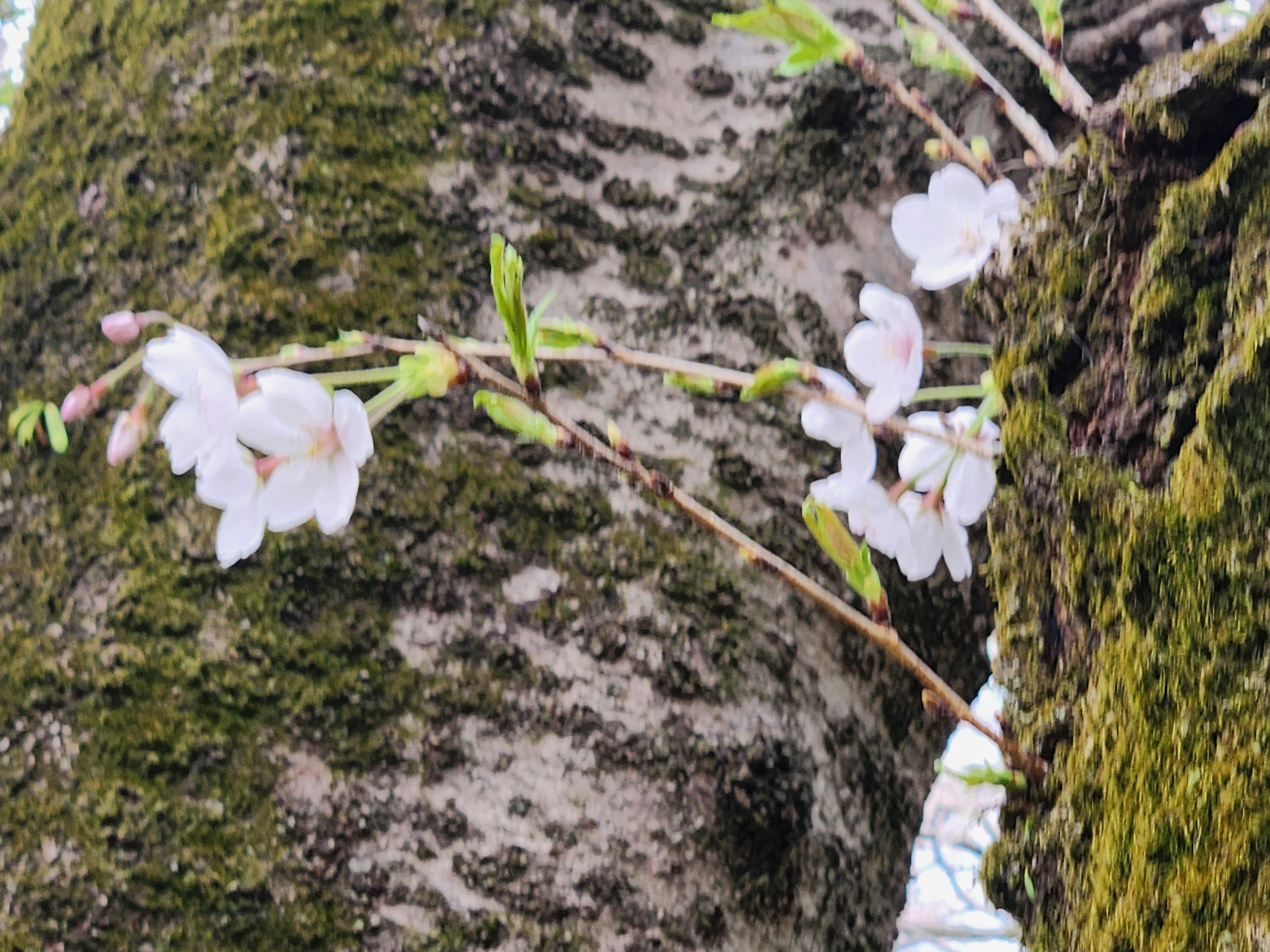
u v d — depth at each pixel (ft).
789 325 3.28
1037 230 2.82
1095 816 2.74
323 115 3.17
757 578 3.17
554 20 3.30
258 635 3.01
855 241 3.35
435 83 3.21
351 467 2.86
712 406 3.22
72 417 2.97
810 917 3.11
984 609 3.36
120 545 3.03
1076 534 2.77
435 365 2.86
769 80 3.38
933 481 3.11
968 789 3.03
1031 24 3.45
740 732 3.10
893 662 3.26
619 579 3.11
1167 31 3.46
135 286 3.13
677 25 3.37
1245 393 2.67
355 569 3.04
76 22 3.28
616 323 3.23
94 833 2.94
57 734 2.98
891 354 3.01
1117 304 2.77
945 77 3.39
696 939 3.03
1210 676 2.65
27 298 3.15
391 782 3.00
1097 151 2.79
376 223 3.15
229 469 2.86
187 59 3.19
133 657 2.99
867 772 3.21
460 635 3.05
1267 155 2.70
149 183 3.15
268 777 2.98
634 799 3.05
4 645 3.02
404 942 2.96
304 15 3.20
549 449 3.13
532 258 3.21
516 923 2.99
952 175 3.02
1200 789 2.64
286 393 2.85
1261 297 2.68
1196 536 2.67
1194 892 2.63
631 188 3.29
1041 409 2.81
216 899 2.94
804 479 3.22
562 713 3.05
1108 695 2.73
